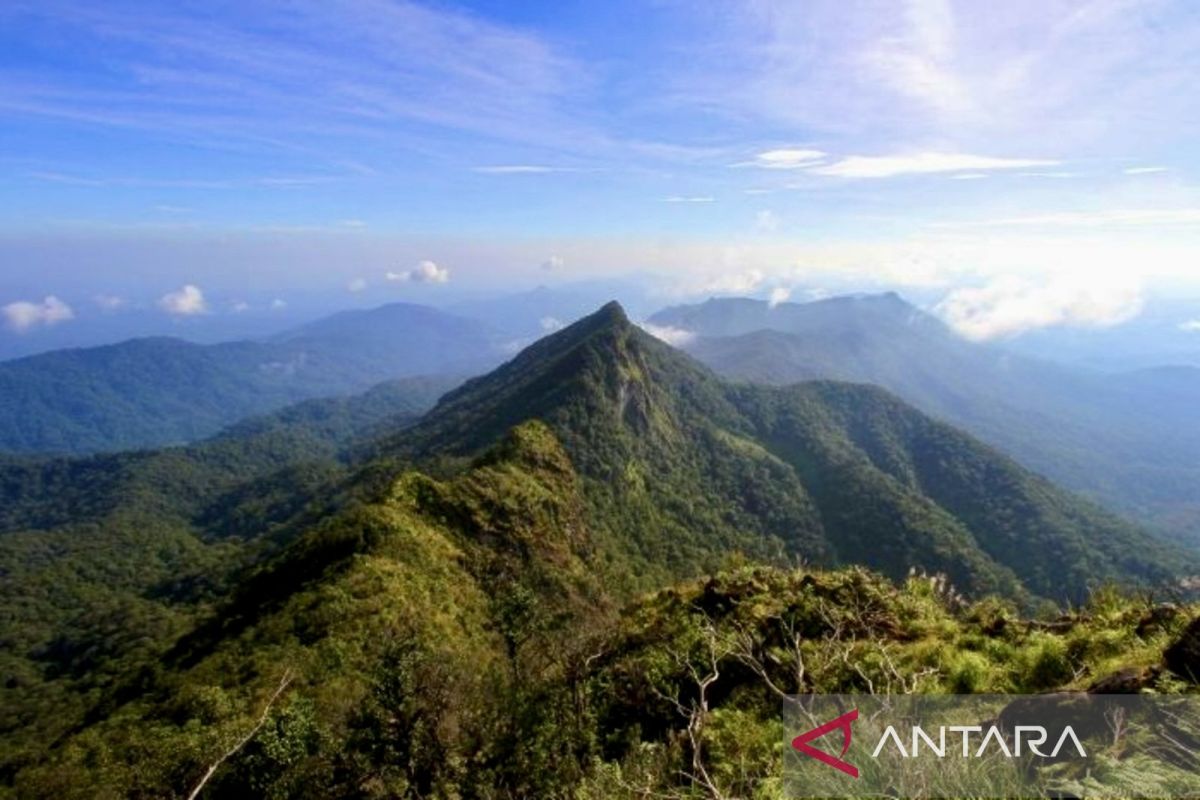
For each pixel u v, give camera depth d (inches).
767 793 220.4
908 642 366.6
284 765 684.7
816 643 382.0
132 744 1136.8
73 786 1066.7
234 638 1596.9
